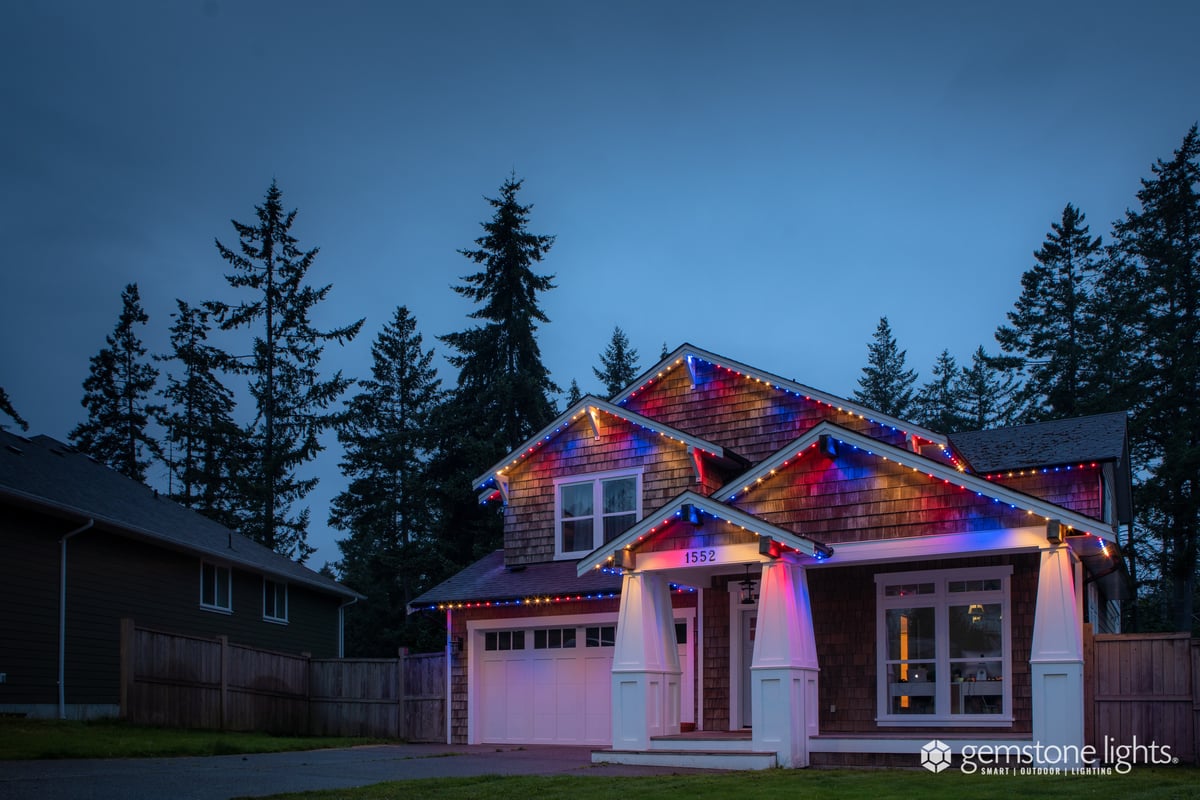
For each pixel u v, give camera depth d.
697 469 21.94
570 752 19.33
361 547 48.34
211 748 17.81
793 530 17.42
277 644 30.12
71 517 22.06
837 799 11.78
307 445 47.69
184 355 49.38
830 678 18.52
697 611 20.44
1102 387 42.38
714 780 13.60
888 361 59.75
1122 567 19.69
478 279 43.53
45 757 15.48
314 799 11.62
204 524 29.28
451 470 42.84
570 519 23.55
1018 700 17.08
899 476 16.67
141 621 24.41
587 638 22.20
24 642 20.91
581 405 23.41
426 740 23.42
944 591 17.94
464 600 22.72
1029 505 15.27
